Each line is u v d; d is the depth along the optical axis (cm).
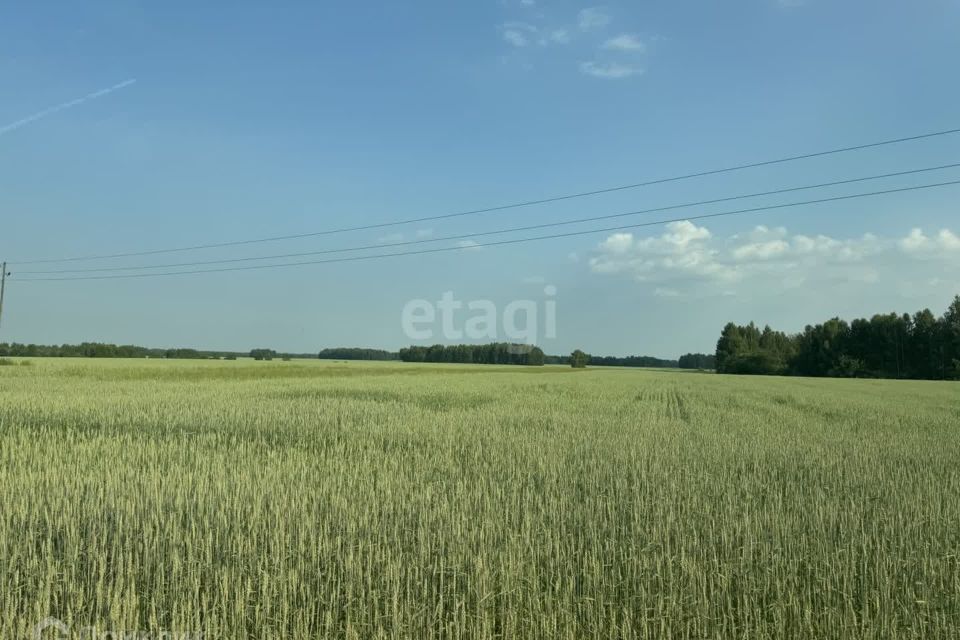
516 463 1084
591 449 1240
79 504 720
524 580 544
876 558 565
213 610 480
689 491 835
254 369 6044
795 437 1523
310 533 605
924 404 2870
